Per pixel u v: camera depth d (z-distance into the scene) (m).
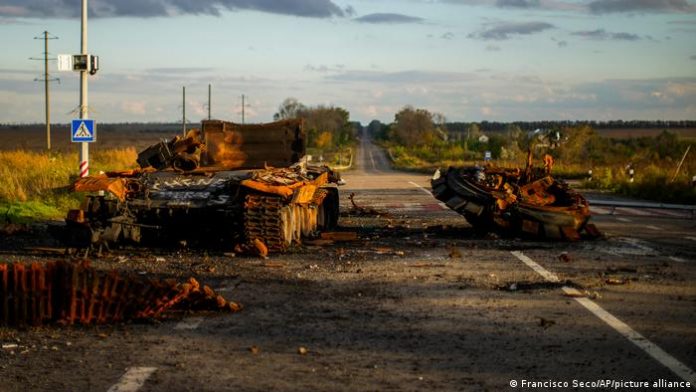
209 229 15.70
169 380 6.72
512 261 13.71
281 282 11.55
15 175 27.34
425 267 13.02
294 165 17.61
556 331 8.44
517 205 16.91
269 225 14.55
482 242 16.48
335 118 162.12
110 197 15.12
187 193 15.22
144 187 15.39
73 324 8.83
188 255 14.41
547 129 69.38
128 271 12.48
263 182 14.84
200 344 7.93
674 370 7.00
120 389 6.47
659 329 8.54
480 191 17.56
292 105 152.62
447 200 18.03
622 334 8.30
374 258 14.10
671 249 15.40
